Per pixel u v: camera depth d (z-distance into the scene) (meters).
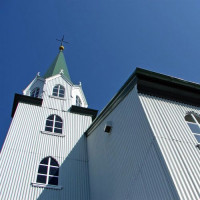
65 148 15.49
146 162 8.93
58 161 14.56
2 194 11.82
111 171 11.53
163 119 10.12
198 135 10.12
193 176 7.89
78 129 17.23
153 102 10.94
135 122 10.52
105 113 14.05
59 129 16.75
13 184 12.41
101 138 13.98
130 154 10.17
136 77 11.39
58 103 18.62
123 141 11.09
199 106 12.19
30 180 12.93
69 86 20.84
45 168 13.91
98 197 12.32
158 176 8.09
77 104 20.47
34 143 14.88
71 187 13.53
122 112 11.98
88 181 14.18
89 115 18.73
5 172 12.75
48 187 12.94
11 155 13.66
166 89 11.93
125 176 10.09
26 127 15.65
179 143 9.14
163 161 8.09
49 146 15.13
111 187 11.11
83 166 14.88
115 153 11.61
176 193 7.12
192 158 8.65
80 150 15.79
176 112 10.97
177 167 8.01
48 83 20.16
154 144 8.82
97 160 13.75
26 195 12.21
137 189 8.95
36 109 17.30
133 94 11.39
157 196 7.83
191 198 7.09
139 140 9.81
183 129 10.02
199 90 12.43
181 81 12.03
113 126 12.57
